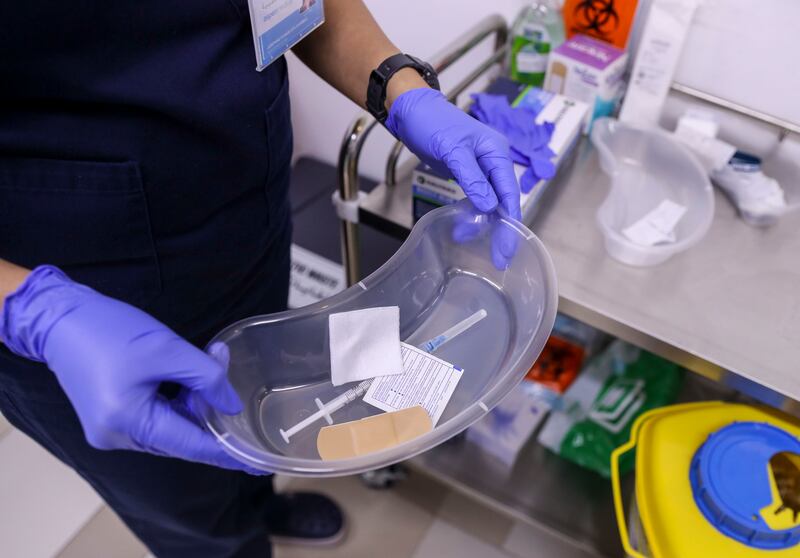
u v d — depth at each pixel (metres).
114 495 0.85
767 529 0.71
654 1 0.86
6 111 0.52
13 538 1.12
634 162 0.98
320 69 0.78
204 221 0.67
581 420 1.14
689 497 0.77
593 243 0.84
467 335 0.69
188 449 0.51
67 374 0.50
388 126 0.76
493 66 1.08
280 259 0.88
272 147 0.69
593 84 0.92
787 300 0.78
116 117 0.55
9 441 1.23
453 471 1.19
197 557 1.04
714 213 0.90
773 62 0.89
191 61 0.56
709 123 0.91
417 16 1.18
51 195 0.55
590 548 1.08
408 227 0.87
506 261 0.69
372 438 0.61
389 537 1.28
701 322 0.75
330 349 0.66
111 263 0.62
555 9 0.96
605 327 0.77
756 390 0.71
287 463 0.51
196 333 0.76
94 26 0.50
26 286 0.50
